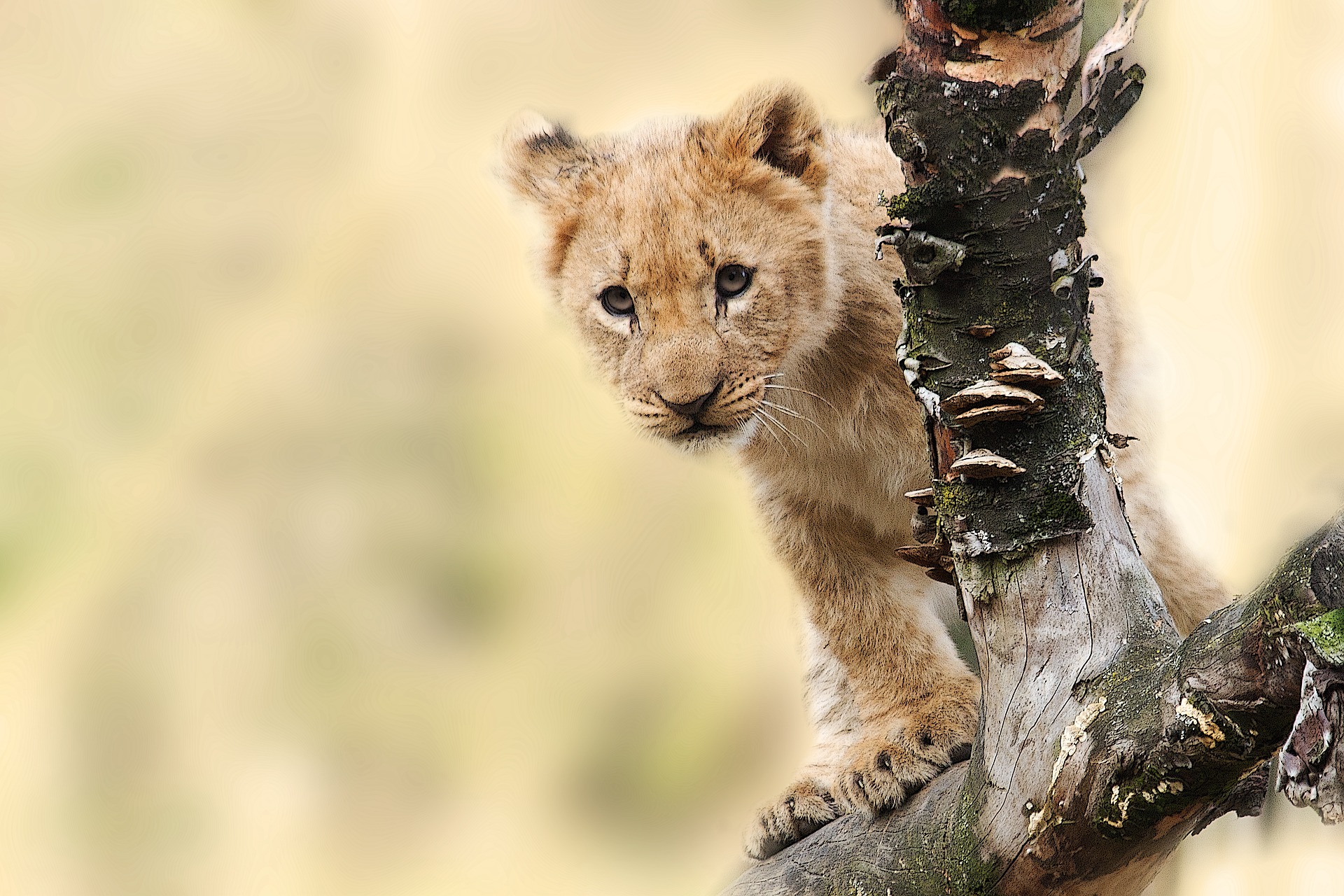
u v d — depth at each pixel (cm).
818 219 877
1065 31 493
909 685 868
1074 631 538
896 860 648
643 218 857
